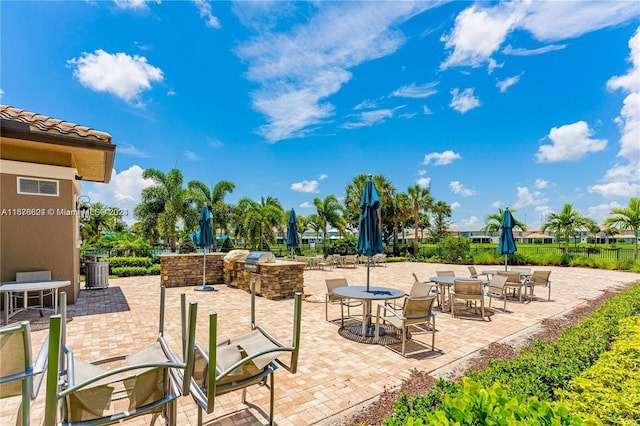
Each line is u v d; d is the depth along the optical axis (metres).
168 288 10.29
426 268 18.06
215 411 3.04
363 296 5.21
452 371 4.00
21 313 6.67
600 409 1.99
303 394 3.38
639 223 16.89
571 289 10.52
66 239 7.42
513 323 6.29
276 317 6.64
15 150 6.80
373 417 2.91
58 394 1.79
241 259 10.29
